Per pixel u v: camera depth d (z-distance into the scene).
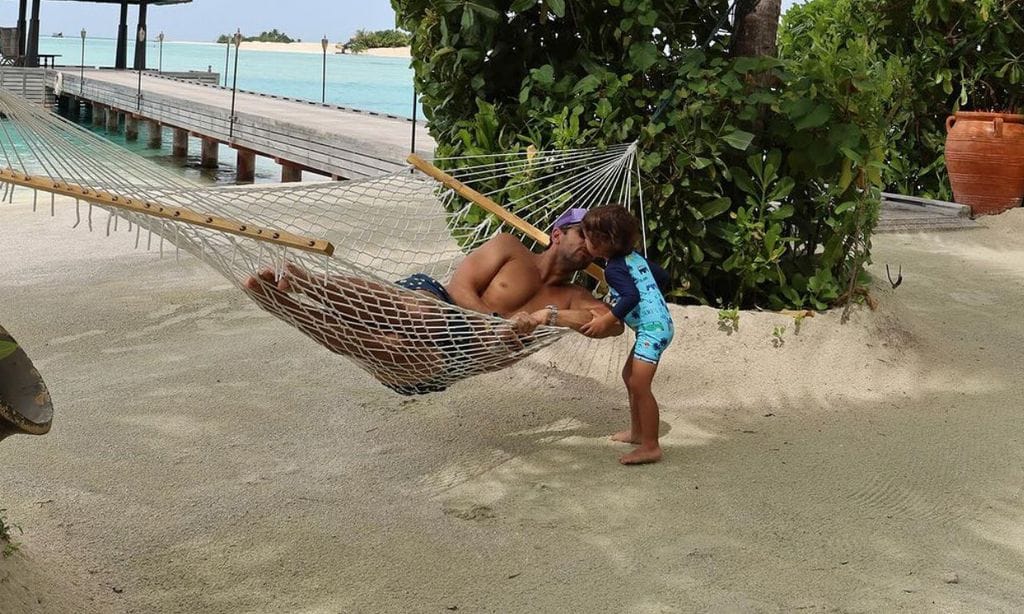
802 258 6.07
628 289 4.23
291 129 15.91
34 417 2.92
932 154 12.47
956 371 5.74
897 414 5.09
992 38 11.32
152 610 3.14
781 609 3.23
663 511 3.93
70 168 3.42
